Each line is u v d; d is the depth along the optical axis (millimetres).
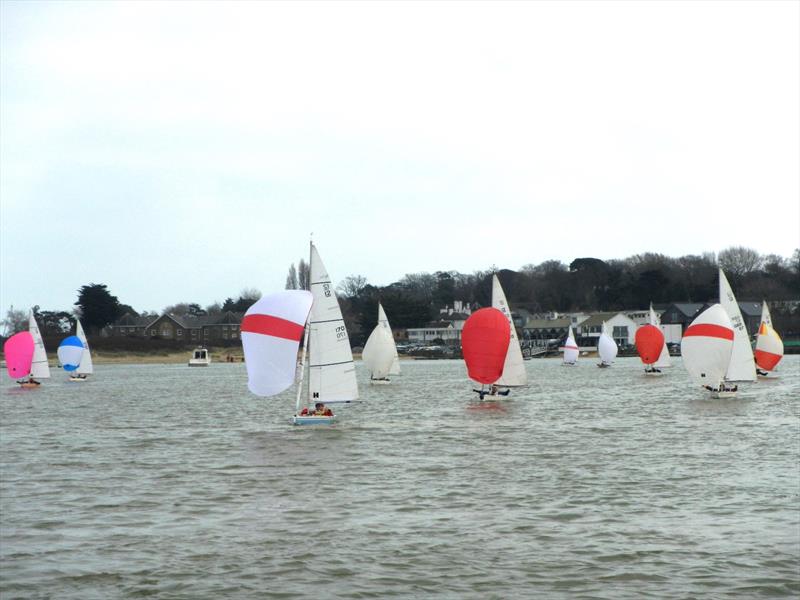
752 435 45219
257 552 23625
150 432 50688
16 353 97188
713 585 20734
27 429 53531
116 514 28219
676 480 32469
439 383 95125
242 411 64688
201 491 31797
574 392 78625
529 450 40812
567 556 22969
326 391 49062
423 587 20859
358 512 28000
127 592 20781
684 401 66750
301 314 47469
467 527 25906
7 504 29891
